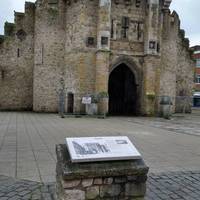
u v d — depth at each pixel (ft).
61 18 104.94
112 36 96.22
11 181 21.72
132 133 50.37
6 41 107.14
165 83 108.99
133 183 14.97
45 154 31.14
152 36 97.04
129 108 111.04
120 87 115.34
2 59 107.24
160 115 93.97
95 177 14.52
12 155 30.40
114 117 89.10
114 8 96.32
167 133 51.90
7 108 108.27
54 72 104.99
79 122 68.13
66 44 101.76
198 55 205.87
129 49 98.07
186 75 123.95
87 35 94.38
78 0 95.04
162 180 22.91
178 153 33.83
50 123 64.08
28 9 108.78
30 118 77.15
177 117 96.32
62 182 14.42
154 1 96.58
